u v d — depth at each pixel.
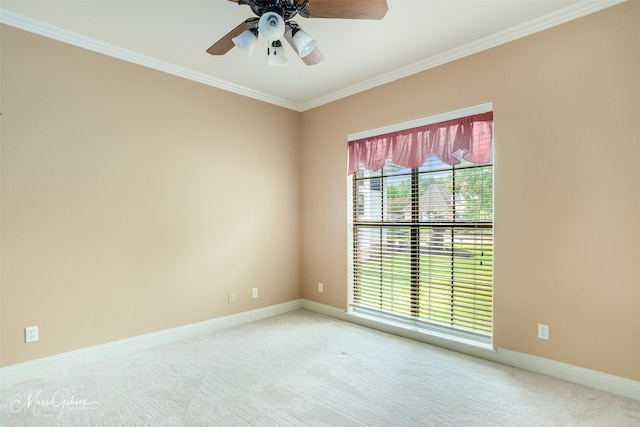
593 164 2.17
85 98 2.58
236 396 2.12
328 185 3.87
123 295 2.77
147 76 2.91
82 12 2.22
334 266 3.81
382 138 3.34
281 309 3.96
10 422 1.85
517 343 2.50
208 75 3.26
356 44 2.67
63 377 2.36
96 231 2.63
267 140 3.85
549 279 2.35
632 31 2.03
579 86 2.21
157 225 2.97
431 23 2.37
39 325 2.38
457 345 2.79
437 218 3.02
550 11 2.25
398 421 1.86
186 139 3.16
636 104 2.02
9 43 2.26
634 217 2.04
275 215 3.92
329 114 3.85
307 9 1.76
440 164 3.01
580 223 2.22
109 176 2.70
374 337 3.13
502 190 2.55
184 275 3.14
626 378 2.07
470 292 2.79
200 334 3.23
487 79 2.62
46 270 2.41
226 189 3.46
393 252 3.34
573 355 2.26
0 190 2.23
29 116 2.34
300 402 2.05
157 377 2.37
